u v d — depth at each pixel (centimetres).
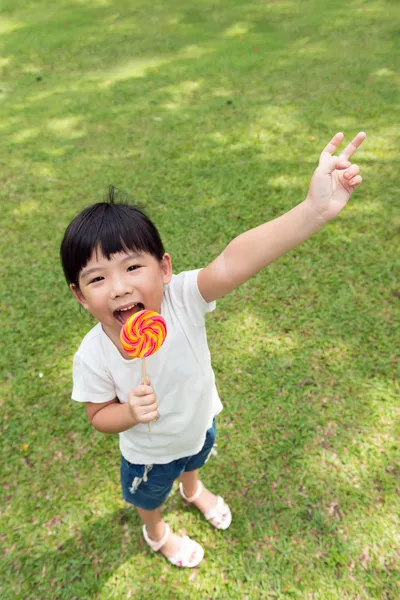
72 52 788
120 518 257
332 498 255
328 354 317
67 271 158
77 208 458
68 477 274
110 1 979
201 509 253
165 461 193
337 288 356
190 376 173
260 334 332
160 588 234
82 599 233
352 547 238
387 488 255
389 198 424
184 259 391
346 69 641
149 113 599
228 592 230
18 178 505
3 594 236
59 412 303
